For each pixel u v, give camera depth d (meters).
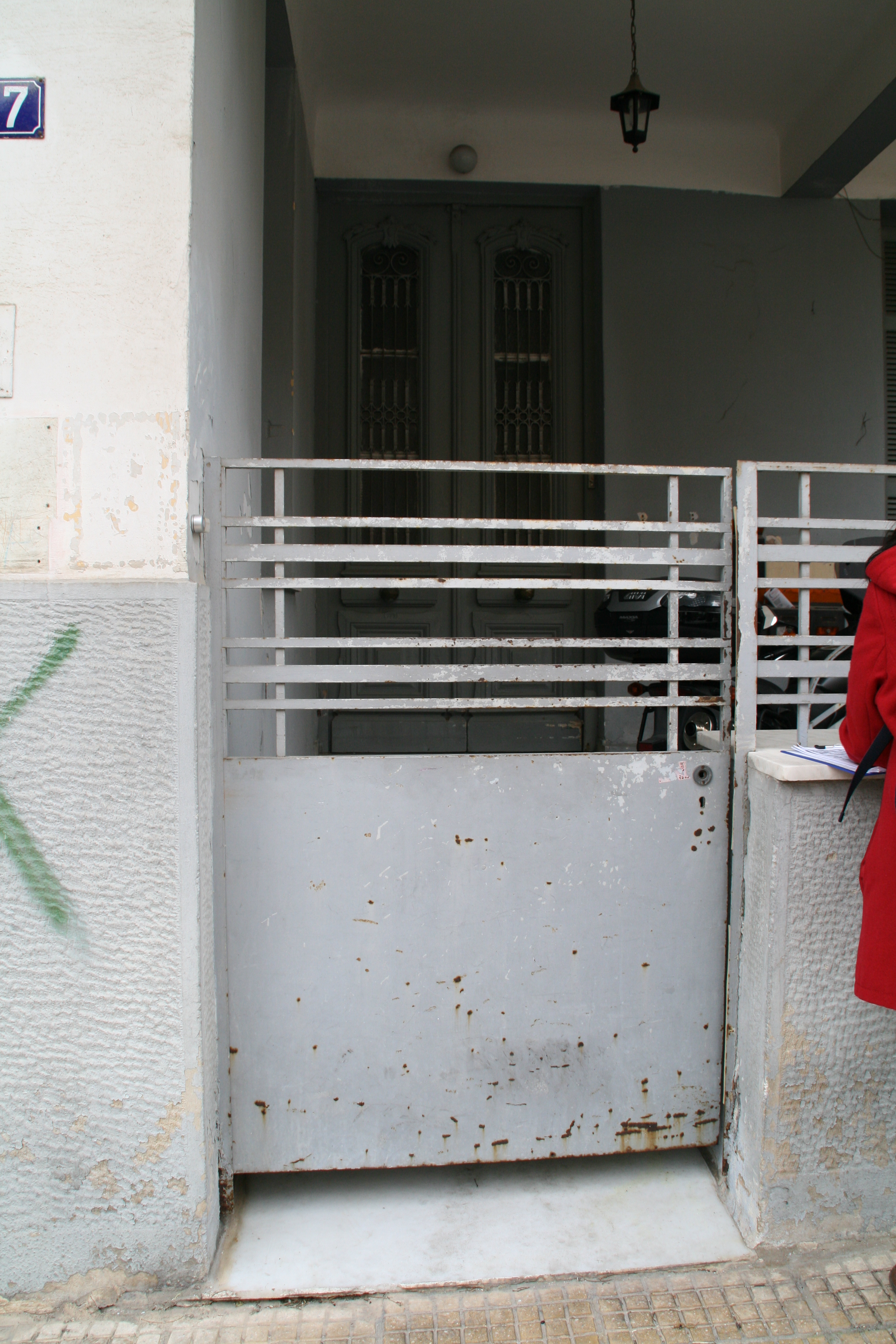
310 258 4.92
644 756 2.13
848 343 5.51
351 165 5.23
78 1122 1.87
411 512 5.38
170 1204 1.88
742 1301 1.86
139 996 1.85
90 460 1.82
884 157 5.50
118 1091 1.86
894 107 4.50
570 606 5.35
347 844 2.07
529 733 5.17
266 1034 2.08
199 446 1.95
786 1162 1.99
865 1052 2.00
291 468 2.02
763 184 5.45
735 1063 2.15
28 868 1.83
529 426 5.48
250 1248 2.00
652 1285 1.90
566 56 4.79
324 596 5.32
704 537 5.37
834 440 5.51
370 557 2.05
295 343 4.12
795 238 5.46
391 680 2.07
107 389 1.82
